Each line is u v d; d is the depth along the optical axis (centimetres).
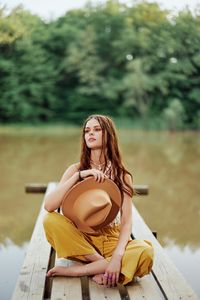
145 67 2577
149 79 2603
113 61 2891
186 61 1666
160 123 2639
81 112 2978
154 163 1266
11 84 2848
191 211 731
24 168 1177
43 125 2866
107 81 2898
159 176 1066
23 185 952
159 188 923
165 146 1703
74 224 330
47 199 324
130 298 294
